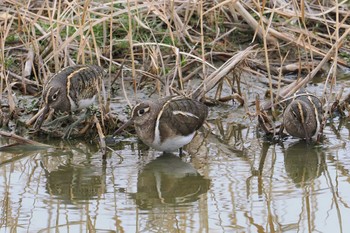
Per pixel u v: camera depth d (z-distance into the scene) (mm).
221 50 16906
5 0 15742
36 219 10766
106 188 11883
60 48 14508
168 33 16453
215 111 15234
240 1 16969
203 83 14750
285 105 14812
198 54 16312
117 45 16438
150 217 10844
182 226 10531
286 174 12438
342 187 11891
